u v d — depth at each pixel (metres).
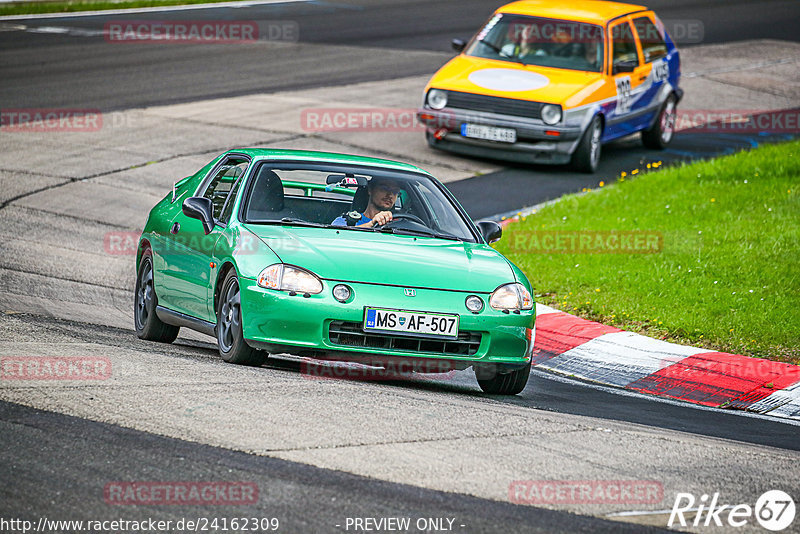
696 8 128.38
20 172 55.47
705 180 54.53
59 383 22.78
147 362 25.56
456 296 25.86
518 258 43.38
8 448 18.67
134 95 73.62
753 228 45.28
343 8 119.56
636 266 41.41
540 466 19.72
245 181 29.36
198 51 91.19
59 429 19.80
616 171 61.44
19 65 81.75
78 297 37.00
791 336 34.31
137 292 33.06
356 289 25.31
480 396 26.86
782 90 85.56
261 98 74.44
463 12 118.19
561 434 22.14
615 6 67.12
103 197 52.34
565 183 58.28
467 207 52.19
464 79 61.16
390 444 20.14
